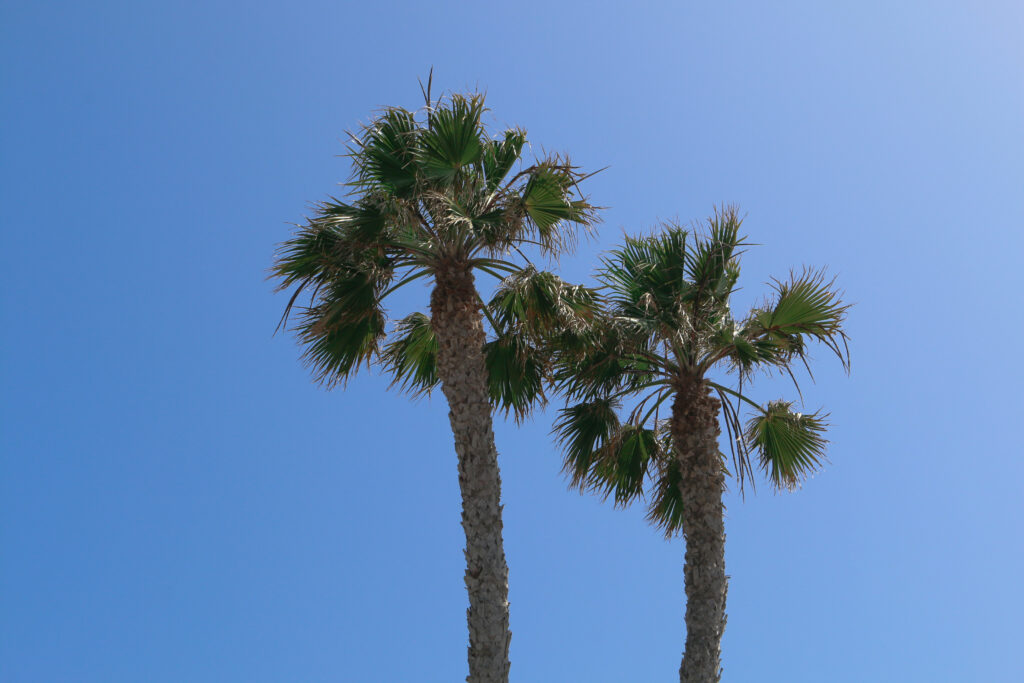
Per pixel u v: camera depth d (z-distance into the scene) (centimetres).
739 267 1134
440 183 1009
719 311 1113
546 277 1072
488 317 1136
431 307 1067
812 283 1058
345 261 1030
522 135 1095
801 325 1076
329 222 1016
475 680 985
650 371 1178
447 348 1044
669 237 1138
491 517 1012
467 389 1033
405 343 1271
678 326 1086
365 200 1026
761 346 1084
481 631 989
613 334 1120
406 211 996
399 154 1009
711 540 1094
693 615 1078
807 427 1224
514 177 1047
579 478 1263
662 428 1259
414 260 1073
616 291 1148
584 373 1182
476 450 1022
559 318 1085
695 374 1146
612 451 1248
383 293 1062
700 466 1114
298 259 1052
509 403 1189
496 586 998
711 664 1059
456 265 1055
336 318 1048
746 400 1198
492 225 1023
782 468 1248
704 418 1129
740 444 1088
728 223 1114
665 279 1127
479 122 998
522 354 1136
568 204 1038
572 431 1250
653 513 1279
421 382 1302
